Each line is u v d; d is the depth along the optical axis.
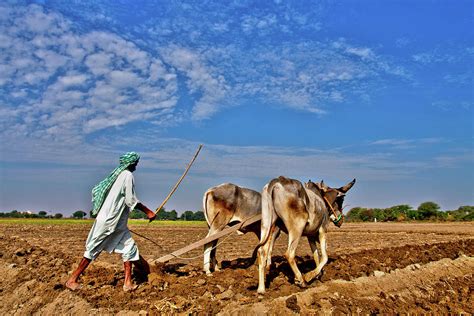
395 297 9.39
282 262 11.98
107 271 10.27
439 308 8.87
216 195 10.65
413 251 15.63
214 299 7.77
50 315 7.64
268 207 8.55
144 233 27.84
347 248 18.56
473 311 8.82
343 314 7.62
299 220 8.58
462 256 14.66
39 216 63.00
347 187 10.76
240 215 10.83
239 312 7.14
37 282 9.30
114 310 7.41
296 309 7.43
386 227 39.94
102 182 8.26
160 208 8.81
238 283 8.95
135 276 9.50
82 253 14.62
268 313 7.22
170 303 7.41
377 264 11.84
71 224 38.50
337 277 9.98
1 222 42.97
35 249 14.04
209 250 10.27
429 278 11.63
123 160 8.34
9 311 8.27
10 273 10.38
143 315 7.06
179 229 33.47
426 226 42.06
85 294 8.14
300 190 8.75
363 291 9.35
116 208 8.14
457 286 11.39
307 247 18.64
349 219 63.12
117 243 8.34
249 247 18.64
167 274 9.65
